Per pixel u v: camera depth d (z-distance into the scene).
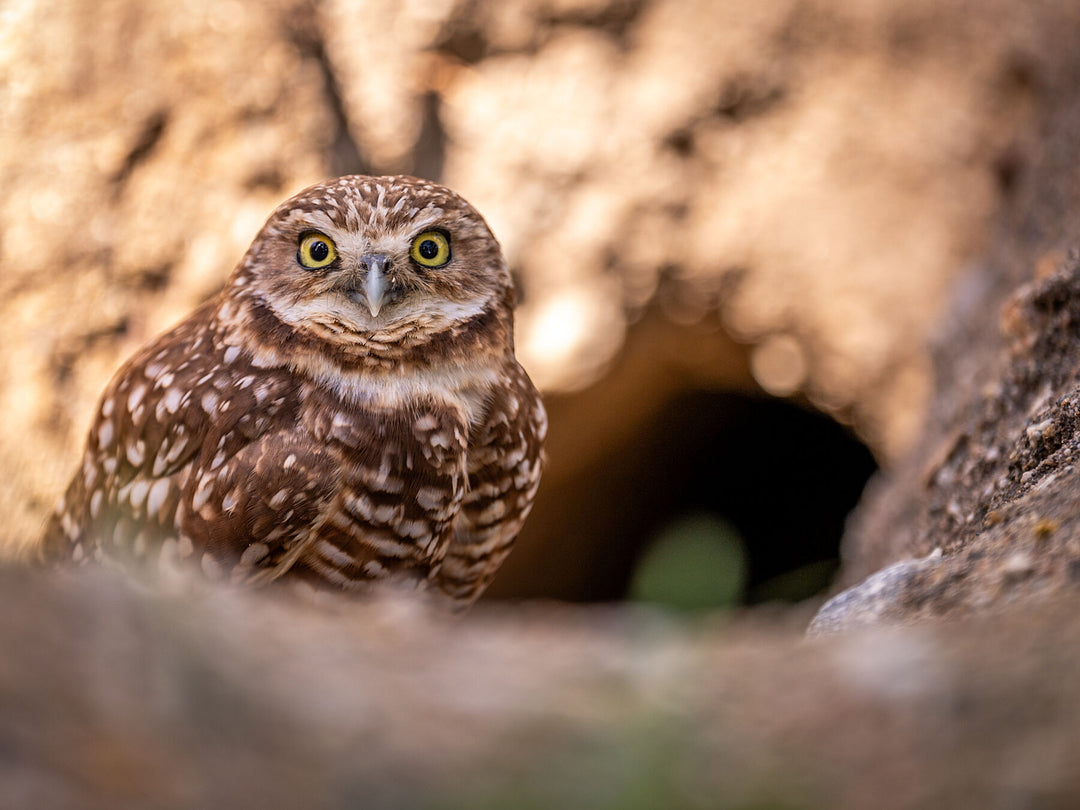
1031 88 13.36
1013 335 6.92
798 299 14.59
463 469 6.02
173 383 6.13
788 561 18.67
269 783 2.28
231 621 3.07
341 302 5.99
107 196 11.02
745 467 18.98
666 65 14.03
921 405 12.12
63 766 2.16
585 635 3.63
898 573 4.85
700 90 14.07
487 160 13.45
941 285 14.30
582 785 2.35
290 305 6.04
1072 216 8.67
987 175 14.13
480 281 6.30
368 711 2.64
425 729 2.60
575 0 13.56
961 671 2.78
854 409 14.98
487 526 6.45
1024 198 10.91
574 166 13.77
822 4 14.20
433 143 13.16
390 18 12.48
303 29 11.88
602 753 2.45
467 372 6.18
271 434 5.81
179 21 11.18
